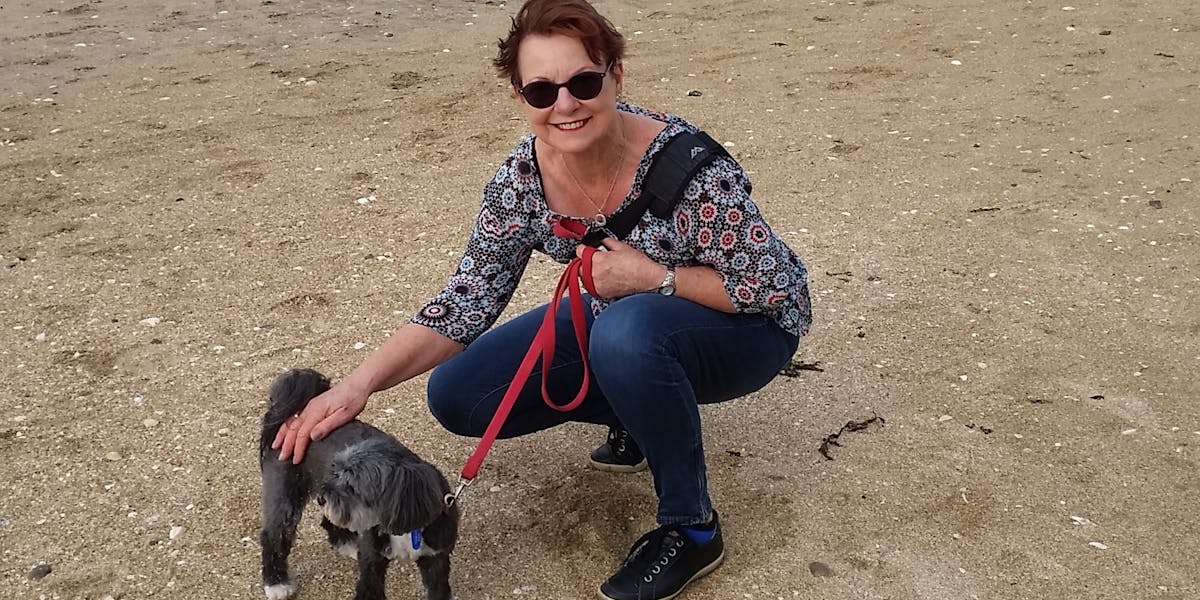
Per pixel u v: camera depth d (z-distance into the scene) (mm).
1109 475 1991
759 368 1692
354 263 2910
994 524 1873
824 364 2393
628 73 4648
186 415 2223
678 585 1692
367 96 4375
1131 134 3760
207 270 2875
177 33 5445
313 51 5098
